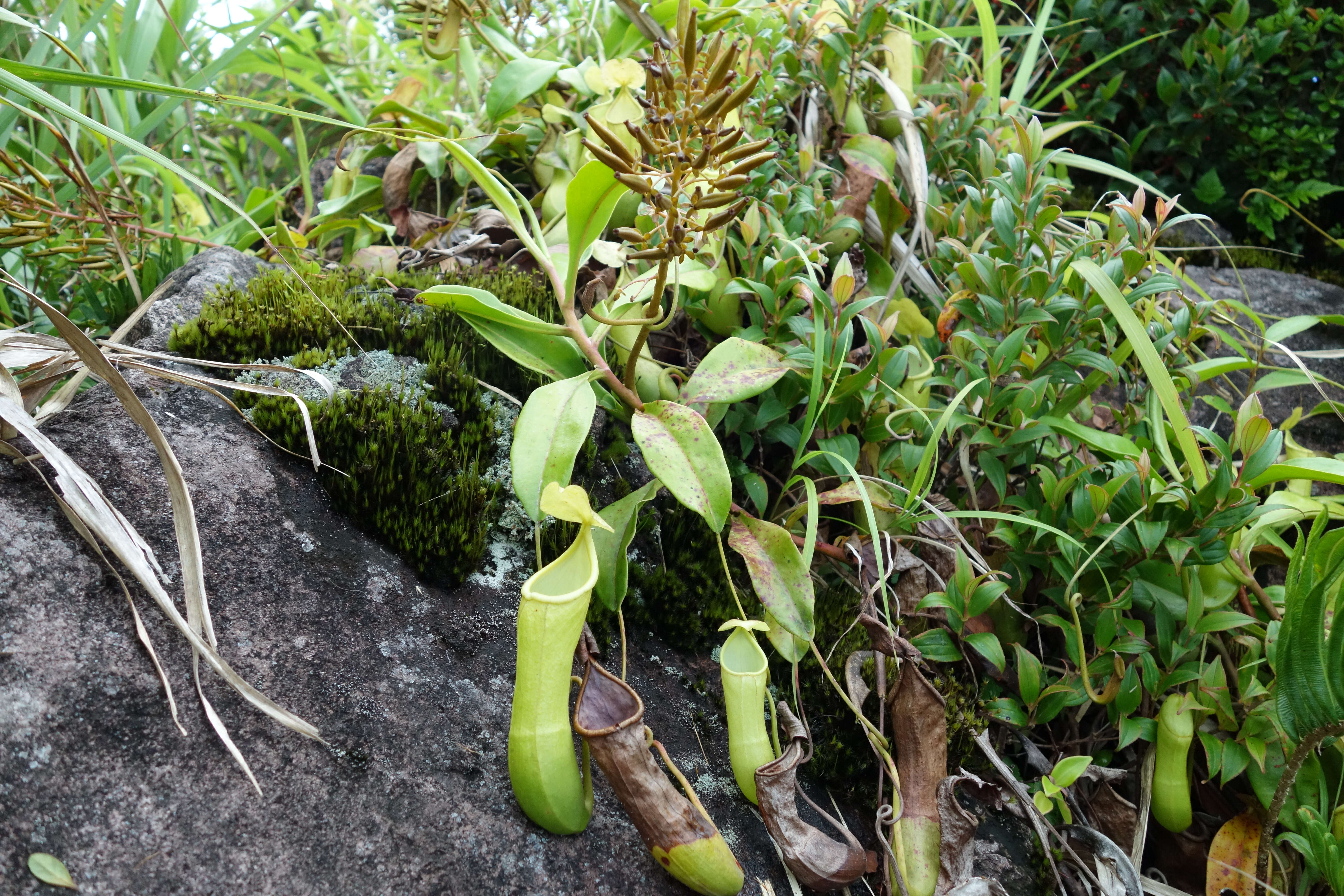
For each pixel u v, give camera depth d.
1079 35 1.04
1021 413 0.59
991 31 0.78
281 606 0.46
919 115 0.74
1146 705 0.59
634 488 0.60
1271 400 0.84
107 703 0.41
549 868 0.44
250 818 0.41
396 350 0.58
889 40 0.76
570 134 0.70
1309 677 0.51
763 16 0.72
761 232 0.64
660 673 0.55
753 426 0.61
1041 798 0.54
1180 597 0.58
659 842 0.43
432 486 0.52
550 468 0.47
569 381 0.50
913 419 0.61
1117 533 0.55
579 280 0.65
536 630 0.42
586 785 0.45
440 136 0.60
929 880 0.49
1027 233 0.60
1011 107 0.76
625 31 0.76
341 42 1.20
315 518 0.50
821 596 0.60
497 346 0.54
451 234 0.74
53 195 0.58
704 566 0.59
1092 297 0.60
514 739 0.43
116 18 0.91
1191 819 0.56
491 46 0.78
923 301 0.74
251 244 0.79
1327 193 0.96
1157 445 0.57
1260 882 0.53
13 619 0.41
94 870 0.38
